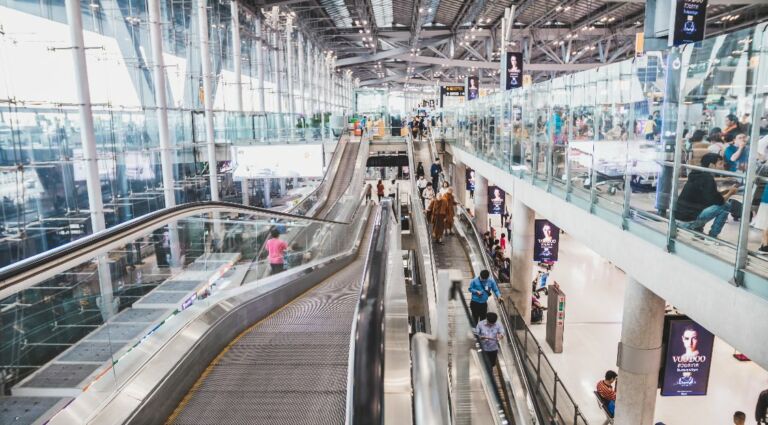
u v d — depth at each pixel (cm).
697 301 489
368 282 250
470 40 3847
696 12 850
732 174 454
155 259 805
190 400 352
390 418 244
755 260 416
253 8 2742
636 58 652
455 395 310
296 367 401
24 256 1116
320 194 2014
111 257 726
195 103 2094
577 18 3042
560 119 964
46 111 1194
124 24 1523
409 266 1209
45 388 371
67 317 468
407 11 3397
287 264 827
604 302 1602
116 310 529
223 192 2267
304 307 586
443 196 1347
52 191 1210
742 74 451
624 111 685
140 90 1611
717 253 472
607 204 743
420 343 242
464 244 1295
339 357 420
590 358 1234
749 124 444
